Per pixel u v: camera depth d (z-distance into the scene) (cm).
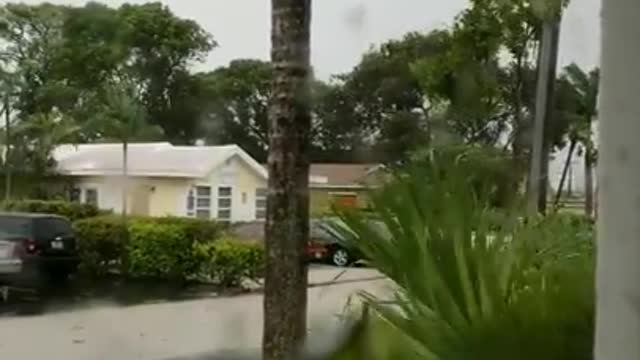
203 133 5725
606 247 147
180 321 1534
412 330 262
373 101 1472
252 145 5566
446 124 541
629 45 145
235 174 3509
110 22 5081
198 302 1828
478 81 957
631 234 145
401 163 300
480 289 254
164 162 3428
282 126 534
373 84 1459
